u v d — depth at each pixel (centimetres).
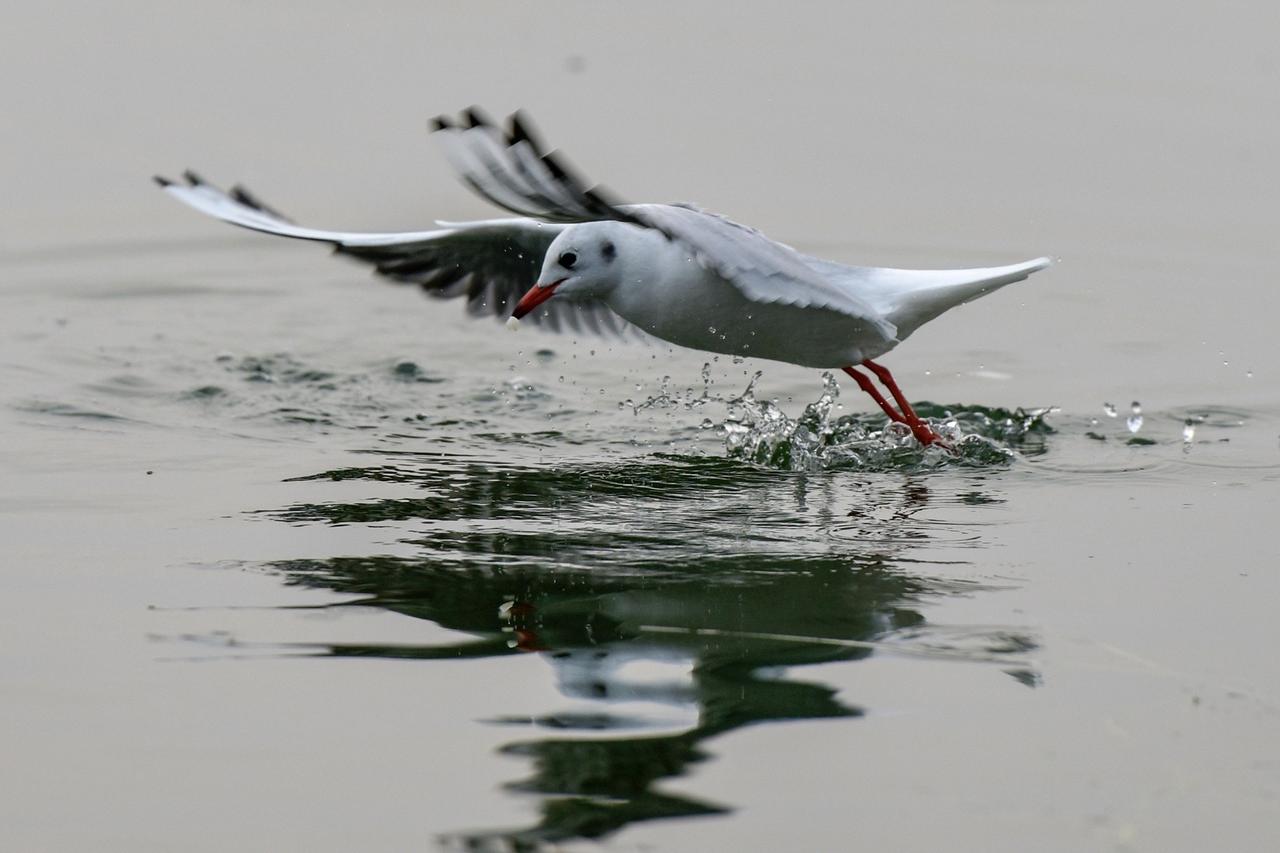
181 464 1193
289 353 1543
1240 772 715
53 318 1628
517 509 1090
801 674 811
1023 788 702
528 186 966
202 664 816
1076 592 922
